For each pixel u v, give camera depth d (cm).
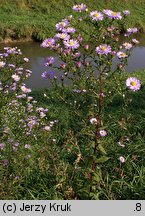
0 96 115
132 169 112
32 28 385
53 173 104
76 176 103
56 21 416
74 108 99
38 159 110
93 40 85
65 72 89
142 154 121
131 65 328
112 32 84
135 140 134
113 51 82
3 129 110
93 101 90
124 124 140
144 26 454
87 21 86
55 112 175
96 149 87
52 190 97
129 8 500
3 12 425
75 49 86
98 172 95
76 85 89
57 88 99
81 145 125
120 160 109
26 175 105
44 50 362
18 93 137
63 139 141
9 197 94
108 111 172
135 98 201
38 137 129
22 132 115
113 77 88
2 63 121
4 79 122
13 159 103
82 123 92
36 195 100
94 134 88
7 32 374
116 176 108
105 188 99
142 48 389
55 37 86
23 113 129
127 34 96
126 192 100
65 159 119
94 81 88
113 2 499
